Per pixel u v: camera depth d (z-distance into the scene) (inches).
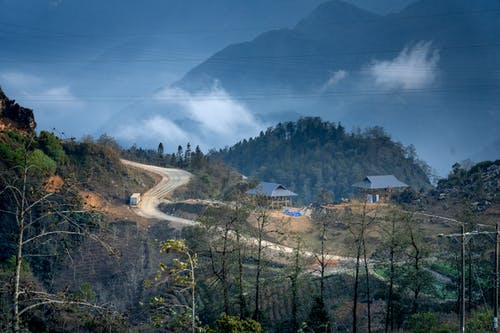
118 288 2546.8
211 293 1871.3
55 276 2426.2
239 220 1764.3
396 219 1898.4
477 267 2112.5
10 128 3280.0
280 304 2130.9
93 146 4419.3
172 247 890.7
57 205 890.1
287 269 1895.9
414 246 1866.4
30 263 2325.3
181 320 938.1
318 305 1611.7
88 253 2770.7
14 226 2199.8
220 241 1754.4
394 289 2038.6
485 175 4697.3
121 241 3147.1
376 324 2095.2
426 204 4446.4
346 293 2465.6
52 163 3063.5
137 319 2031.3
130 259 2913.4
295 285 1776.6
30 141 898.1
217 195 5019.7
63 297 849.5
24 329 860.0
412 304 1902.1
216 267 1788.9
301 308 2005.4
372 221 1982.0
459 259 2116.1
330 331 1627.7
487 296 2127.2
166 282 2534.5
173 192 4815.5
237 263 1819.6
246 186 4982.8
